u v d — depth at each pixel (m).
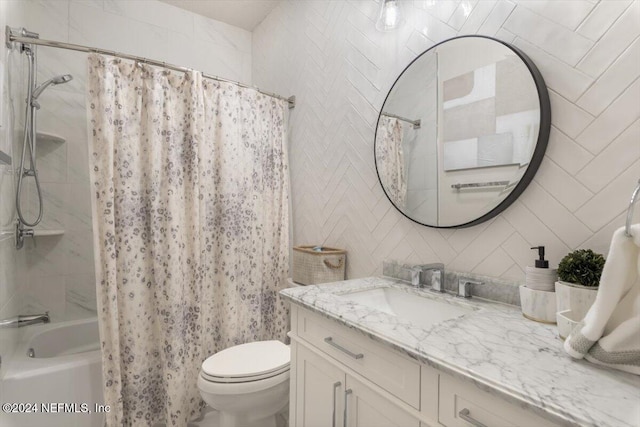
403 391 0.81
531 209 1.06
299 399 1.21
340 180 1.86
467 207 1.21
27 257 2.01
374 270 1.64
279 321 2.15
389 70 1.57
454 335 0.82
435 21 1.36
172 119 1.71
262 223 2.10
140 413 1.63
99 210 1.53
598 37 0.91
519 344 0.76
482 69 1.17
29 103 1.68
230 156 1.91
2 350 1.41
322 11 2.00
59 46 1.50
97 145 1.53
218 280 1.92
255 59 2.79
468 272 1.23
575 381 0.60
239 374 1.37
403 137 1.46
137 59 1.62
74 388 1.52
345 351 0.98
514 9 1.09
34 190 2.02
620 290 0.63
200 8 2.53
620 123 0.87
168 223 1.67
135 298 1.62
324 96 1.98
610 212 0.89
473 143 1.19
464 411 0.68
